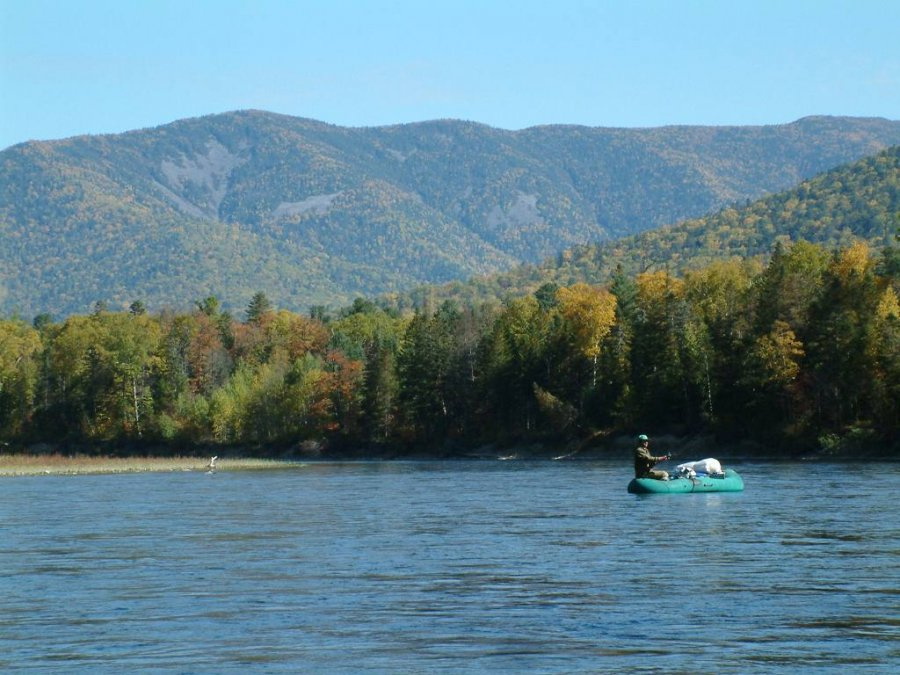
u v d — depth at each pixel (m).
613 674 30.55
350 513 78.19
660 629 35.69
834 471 117.88
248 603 41.06
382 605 40.28
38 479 152.88
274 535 63.59
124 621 38.16
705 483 87.44
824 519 65.56
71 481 144.38
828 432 158.50
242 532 65.81
